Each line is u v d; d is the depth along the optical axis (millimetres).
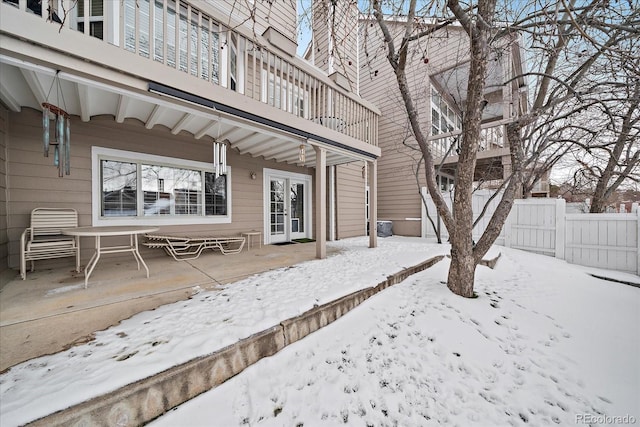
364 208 8578
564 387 1773
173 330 1808
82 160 3609
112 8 3291
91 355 1499
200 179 4918
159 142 4312
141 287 2688
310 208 7238
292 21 5609
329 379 1779
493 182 8836
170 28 3775
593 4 2285
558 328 2439
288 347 1978
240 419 1431
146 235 4055
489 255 4582
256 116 3316
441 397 1695
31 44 1892
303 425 1457
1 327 1814
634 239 4586
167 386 1383
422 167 8133
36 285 2688
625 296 3441
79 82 2203
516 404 1644
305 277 3141
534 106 3357
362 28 3123
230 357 1642
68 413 1122
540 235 5652
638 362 2037
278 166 6387
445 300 2785
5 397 1169
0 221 2875
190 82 2691
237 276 3170
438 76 7859
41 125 3318
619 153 4996
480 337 2232
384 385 1772
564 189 9180
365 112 5645
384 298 2871
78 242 3199
